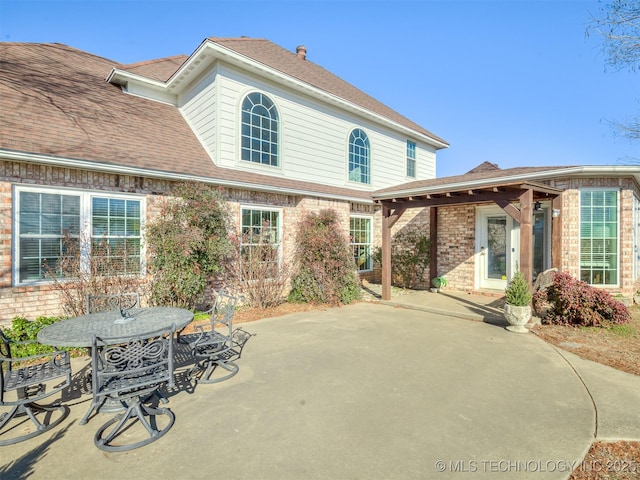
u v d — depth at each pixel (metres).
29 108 7.06
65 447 2.89
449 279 11.28
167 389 3.96
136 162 7.08
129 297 5.70
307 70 13.21
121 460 2.69
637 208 9.58
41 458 2.73
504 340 5.81
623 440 2.87
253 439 2.94
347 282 9.30
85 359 5.10
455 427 3.09
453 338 5.93
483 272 10.68
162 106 10.58
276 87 10.49
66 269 6.32
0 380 2.94
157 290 6.98
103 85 9.90
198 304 8.04
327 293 8.88
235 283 8.67
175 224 7.18
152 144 8.28
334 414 3.35
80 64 10.66
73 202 6.48
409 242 12.36
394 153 14.69
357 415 3.33
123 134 8.02
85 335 3.30
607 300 6.44
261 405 3.55
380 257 12.99
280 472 2.52
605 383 4.02
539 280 7.16
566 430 3.02
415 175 15.88
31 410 3.38
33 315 5.94
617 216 8.39
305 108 11.34
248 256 8.84
